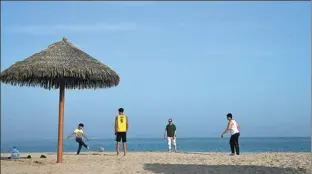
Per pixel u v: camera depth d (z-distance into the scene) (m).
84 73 11.58
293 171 9.56
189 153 17.64
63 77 11.97
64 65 11.45
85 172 9.91
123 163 11.81
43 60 11.52
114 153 17.89
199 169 10.21
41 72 11.23
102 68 12.19
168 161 12.54
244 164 11.42
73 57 11.97
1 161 12.97
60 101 12.45
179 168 10.45
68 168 10.77
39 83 13.45
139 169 10.27
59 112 12.41
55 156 16.25
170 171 9.84
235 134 15.55
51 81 13.69
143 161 12.55
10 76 11.57
